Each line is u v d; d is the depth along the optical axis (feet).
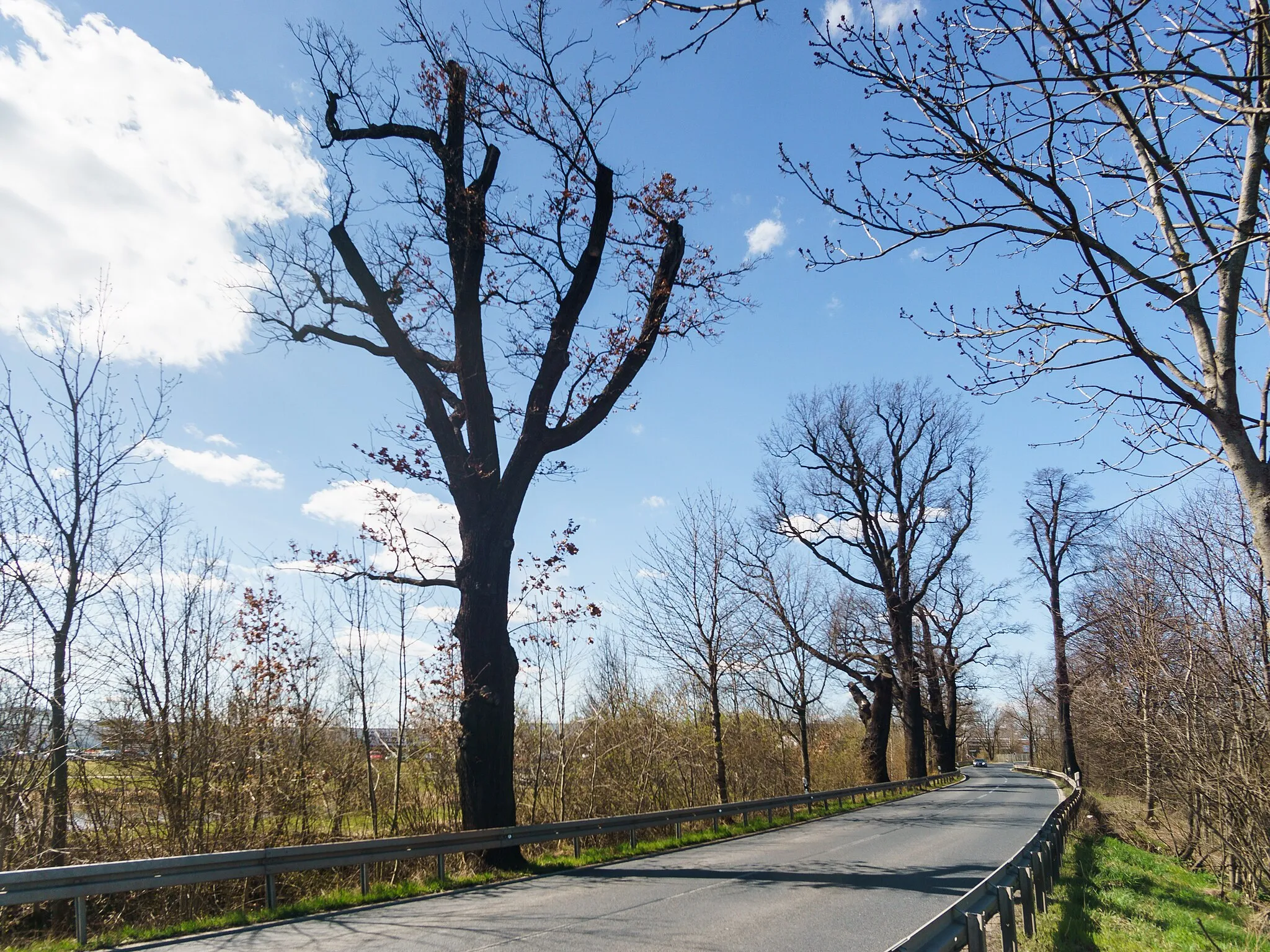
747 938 27.35
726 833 65.92
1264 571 17.35
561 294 53.11
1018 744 395.55
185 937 28.07
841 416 121.08
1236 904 47.29
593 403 52.54
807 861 47.88
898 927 29.25
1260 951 32.30
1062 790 118.83
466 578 48.73
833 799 94.84
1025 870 28.66
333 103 49.55
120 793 41.98
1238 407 17.97
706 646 81.05
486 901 35.14
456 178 50.75
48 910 33.73
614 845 56.90
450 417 53.16
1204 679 50.16
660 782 77.05
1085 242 18.67
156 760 42.50
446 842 40.96
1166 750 54.60
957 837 59.21
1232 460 18.02
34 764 38.73
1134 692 64.64
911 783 119.65
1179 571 54.60
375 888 37.35
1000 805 90.99
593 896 36.06
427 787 54.95
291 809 46.19
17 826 36.99
